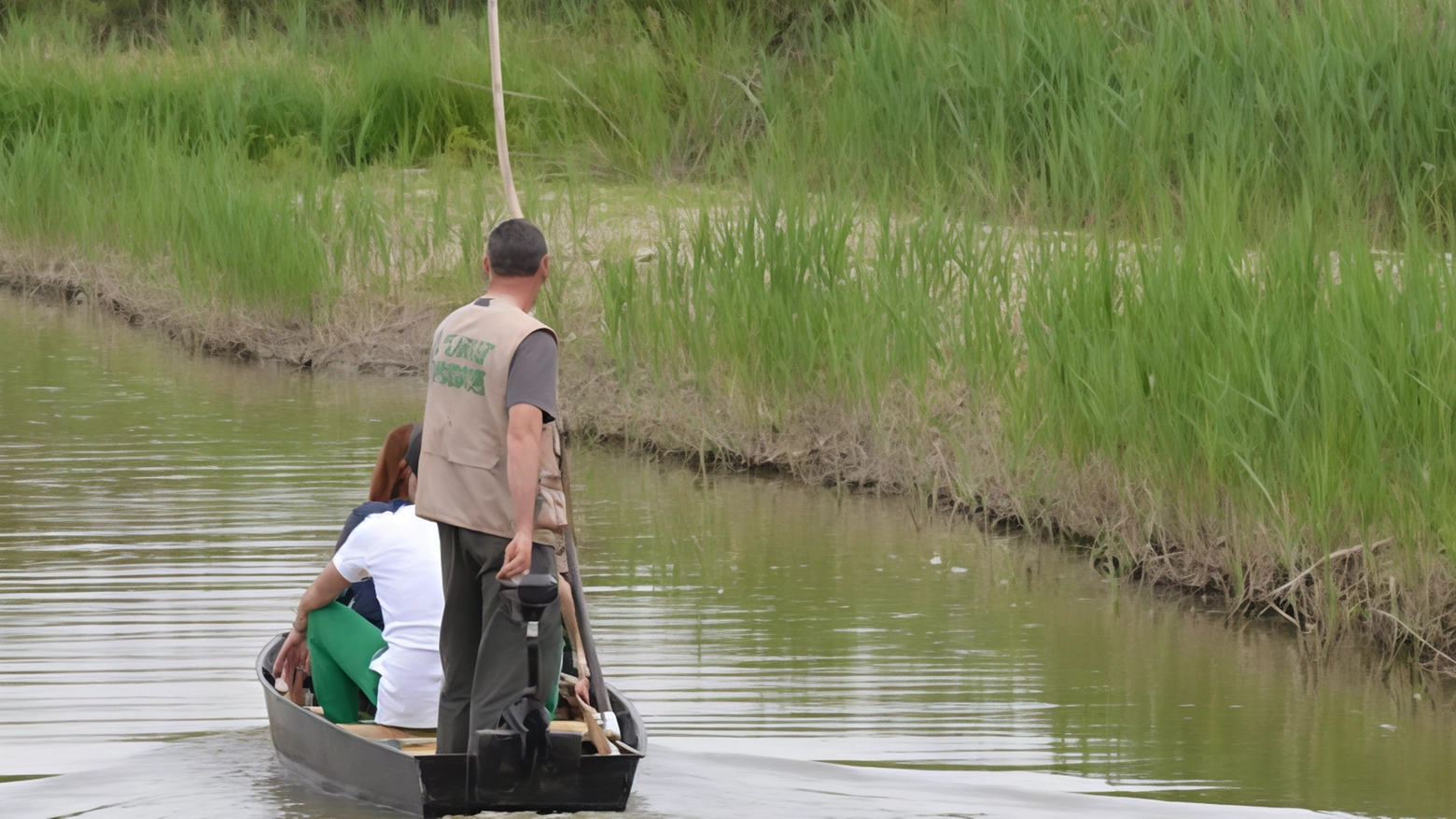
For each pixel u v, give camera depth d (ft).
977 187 171.42
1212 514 100.53
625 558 108.68
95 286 222.07
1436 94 171.32
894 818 64.54
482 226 186.19
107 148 238.89
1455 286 100.37
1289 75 177.58
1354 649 90.74
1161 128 173.37
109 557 105.19
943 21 215.51
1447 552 89.30
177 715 76.84
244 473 129.80
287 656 73.61
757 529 116.88
